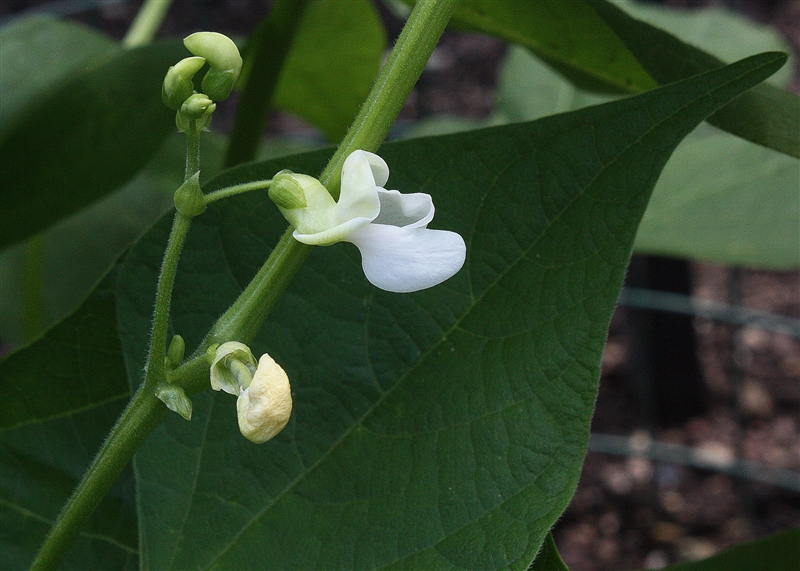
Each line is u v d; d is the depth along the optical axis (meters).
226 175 0.24
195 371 0.21
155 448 0.25
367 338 0.24
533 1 0.27
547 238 0.23
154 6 0.45
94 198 0.34
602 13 0.25
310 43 0.39
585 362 0.22
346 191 0.20
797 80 0.80
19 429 0.27
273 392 0.20
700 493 0.64
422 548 0.23
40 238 0.44
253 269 0.25
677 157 0.43
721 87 0.22
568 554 0.60
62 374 0.27
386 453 0.24
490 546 0.22
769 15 0.89
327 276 0.24
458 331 0.24
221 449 0.25
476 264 0.23
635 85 0.29
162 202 0.56
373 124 0.21
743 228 0.40
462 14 0.29
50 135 0.32
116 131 0.32
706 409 0.68
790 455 0.63
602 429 0.67
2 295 0.51
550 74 0.50
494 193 0.23
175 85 0.21
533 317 0.23
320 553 0.24
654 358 0.66
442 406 0.23
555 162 0.23
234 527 0.24
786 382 0.71
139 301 0.25
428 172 0.23
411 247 0.20
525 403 0.23
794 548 0.29
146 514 0.25
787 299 0.78
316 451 0.24
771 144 0.24
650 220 0.42
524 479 0.23
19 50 0.40
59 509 0.27
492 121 0.51
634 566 0.59
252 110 0.33
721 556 0.30
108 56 0.33
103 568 0.27
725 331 0.76
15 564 0.27
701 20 0.49
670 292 0.63
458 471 0.23
